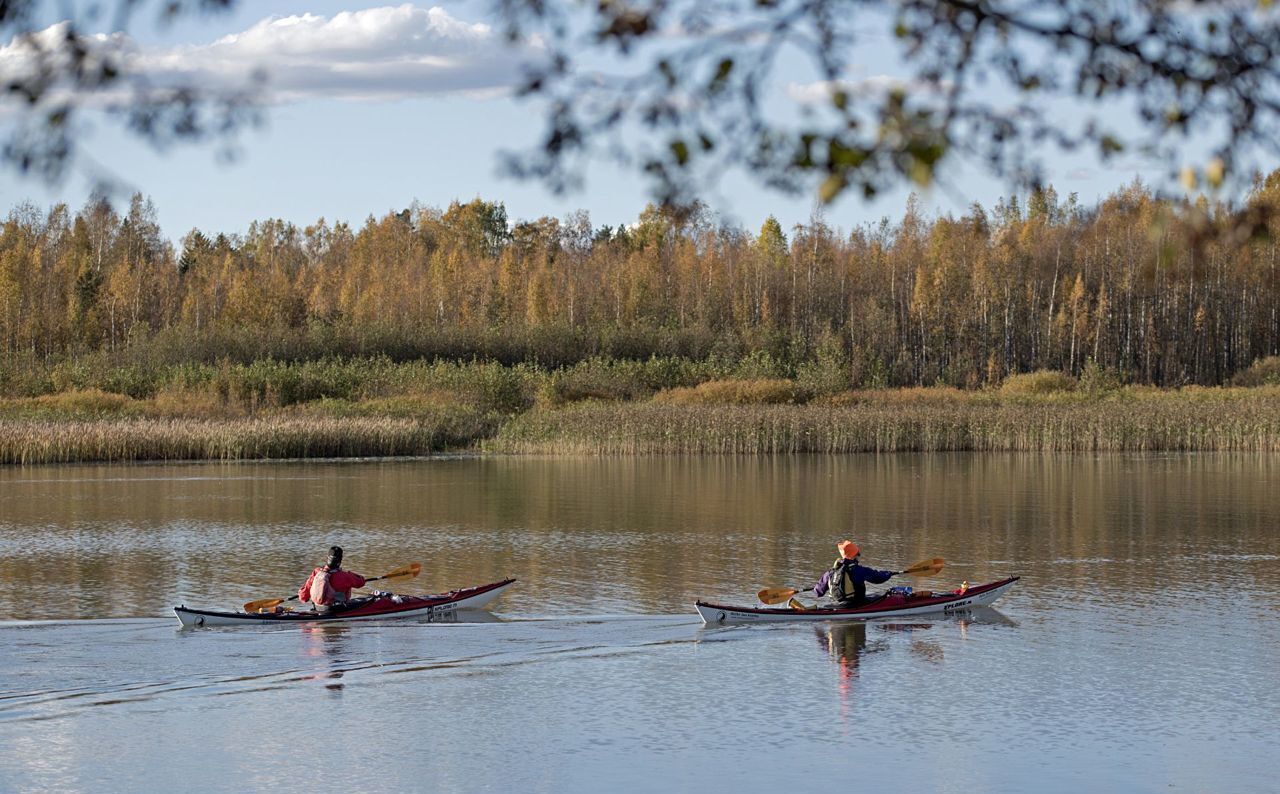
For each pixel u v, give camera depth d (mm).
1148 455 69688
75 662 22219
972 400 93438
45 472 60969
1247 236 5727
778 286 147625
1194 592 28828
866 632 24828
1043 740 18156
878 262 152125
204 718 19188
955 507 45500
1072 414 75312
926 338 133625
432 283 152250
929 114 5035
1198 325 130875
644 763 17250
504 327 126250
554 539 37719
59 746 17953
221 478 57656
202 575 31609
